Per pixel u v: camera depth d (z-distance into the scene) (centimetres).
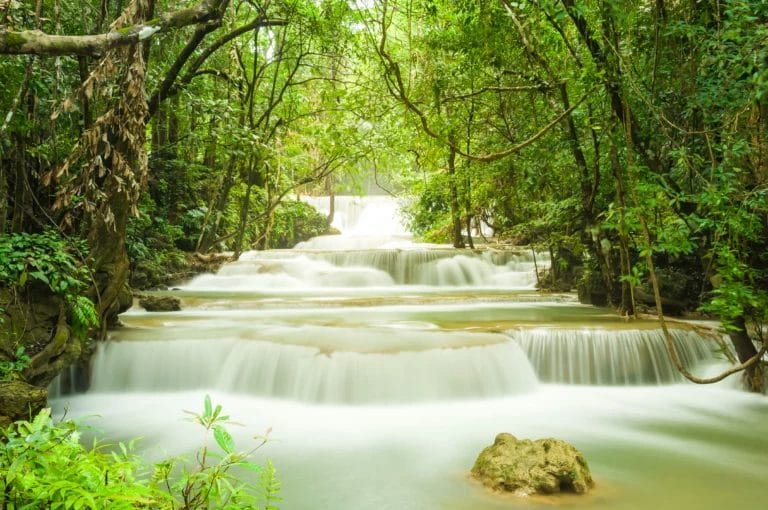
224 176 1747
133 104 554
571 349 842
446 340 792
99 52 338
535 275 1691
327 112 1697
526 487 459
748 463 540
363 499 455
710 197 504
